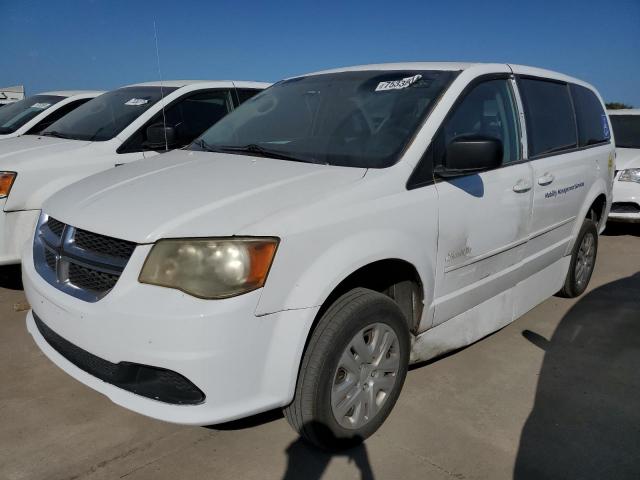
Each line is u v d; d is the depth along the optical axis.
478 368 3.50
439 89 3.11
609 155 4.81
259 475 2.47
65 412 2.91
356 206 2.46
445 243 2.86
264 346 2.19
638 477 2.51
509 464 2.58
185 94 5.64
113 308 2.16
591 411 3.04
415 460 2.59
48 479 2.41
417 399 3.10
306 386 2.36
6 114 8.09
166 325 2.07
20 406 2.95
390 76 3.42
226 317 2.08
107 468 2.49
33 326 2.81
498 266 3.36
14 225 4.30
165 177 2.80
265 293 2.15
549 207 3.78
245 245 2.15
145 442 2.68
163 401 2.21
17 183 4.30
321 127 3.22
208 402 2.14
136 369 2.22
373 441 2.72
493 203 3.15
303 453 2.62
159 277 2.14
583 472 2.54
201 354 2.08
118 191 2.66
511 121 3.51
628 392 3.26
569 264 4.47
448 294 2.99
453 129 3.01
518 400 3.13
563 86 4.30
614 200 7.11
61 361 2.49
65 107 7.54
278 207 2.32
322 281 2.28
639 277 5.49
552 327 4.18
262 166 2.86
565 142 4.14
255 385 2.21
